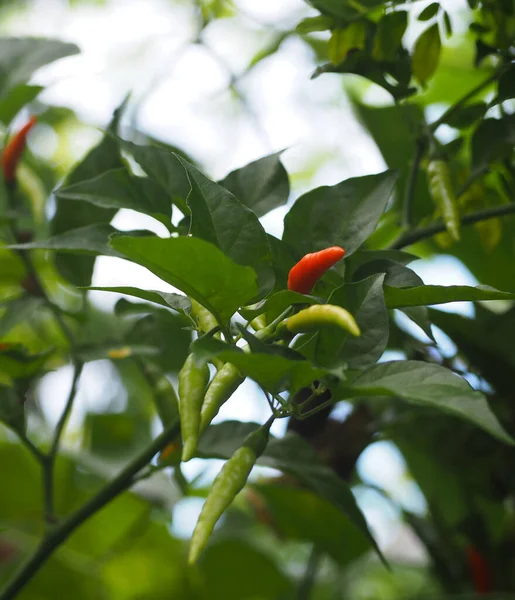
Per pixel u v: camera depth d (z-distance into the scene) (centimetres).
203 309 96
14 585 115
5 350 120
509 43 131
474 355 149
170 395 134
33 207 170
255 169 116
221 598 198
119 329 175
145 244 73
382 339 82
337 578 211
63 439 244
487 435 154
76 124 263
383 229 173
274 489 167
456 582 166
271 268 90
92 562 211
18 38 158
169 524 212
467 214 128
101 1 294
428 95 219
